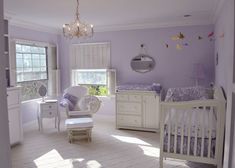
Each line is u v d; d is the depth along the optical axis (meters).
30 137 4.14
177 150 2.71
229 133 1.39
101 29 5.31
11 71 4.20
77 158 3.19
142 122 4.50
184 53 4.76
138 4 3.33
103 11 3.75
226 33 2.61
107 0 3.11
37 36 5.04
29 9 3.57
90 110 4.25
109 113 5.43
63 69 5.75
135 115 4.54
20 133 3.77
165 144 2.74
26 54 4.86
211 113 2.53
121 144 3.75
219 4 3.17
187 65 4.76
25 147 3.63
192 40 4.68
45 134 4.32
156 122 4.40
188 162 3.02
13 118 3.63
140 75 5.14
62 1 3.13
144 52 5.05
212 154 2.58
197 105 2.54
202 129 2.55
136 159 3.14
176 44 4.80
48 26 5.11
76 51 5.61
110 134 4.31
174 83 4.88
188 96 3.99
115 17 4.24
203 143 2.57
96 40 5.44
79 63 5.61
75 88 4.84
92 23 4.82
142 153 3.35
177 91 4.09
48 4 3.29
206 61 4.63
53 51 5.50
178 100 4.01
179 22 4.68
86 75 5.65
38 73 5.21
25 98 4.86
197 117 2.68
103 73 5.48
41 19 4.36
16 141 3.70
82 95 4.79
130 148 3.56
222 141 2.48
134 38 5.10
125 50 5.20
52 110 4.53
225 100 2.43
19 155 3.30
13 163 3.03
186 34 4.71
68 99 4.55
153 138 4.06
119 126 4.66
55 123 4.73
